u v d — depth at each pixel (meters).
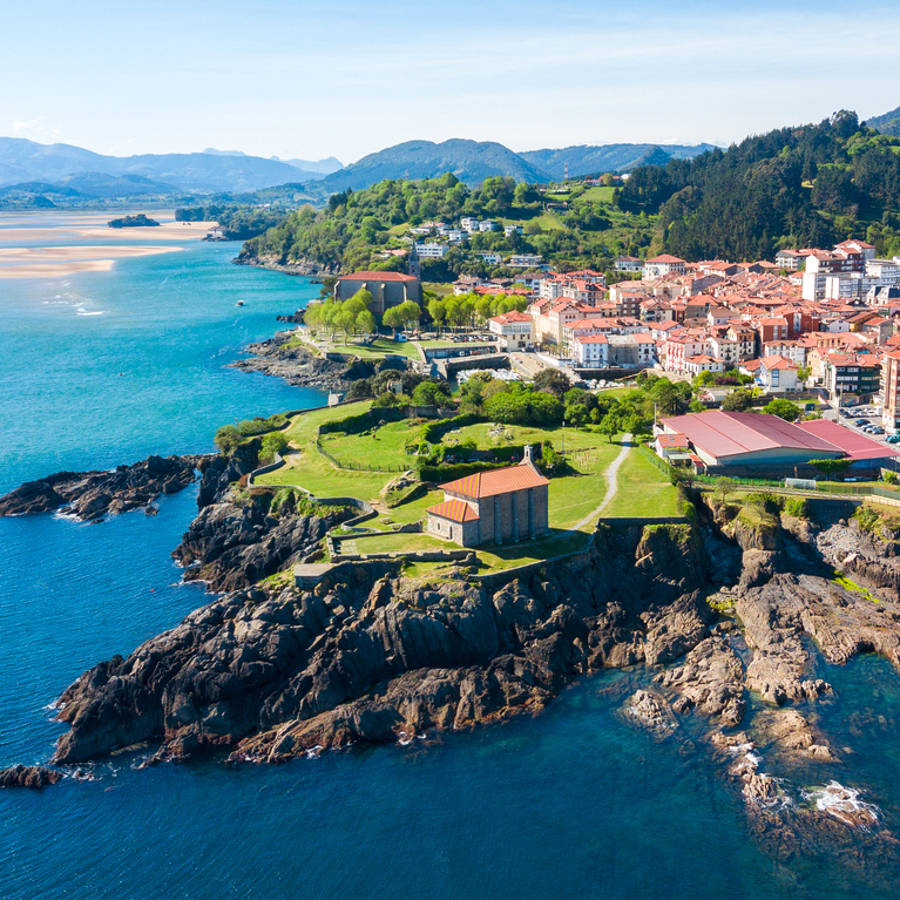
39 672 172.50
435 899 120.62
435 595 171.75
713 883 120.69
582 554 188.75
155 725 158.12
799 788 136.12
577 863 124.94
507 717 156.62
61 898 123.38
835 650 170.75
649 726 152.50
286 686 160.38
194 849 130.88
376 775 144.00
